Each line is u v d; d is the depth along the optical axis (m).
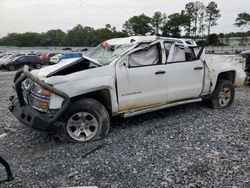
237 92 9.11
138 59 5.19
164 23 94.25
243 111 6.49
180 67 5.63
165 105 5.60
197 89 6.00
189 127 5.36
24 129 5.42
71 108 4.52
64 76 4.46
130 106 5.09
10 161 4.03
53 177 3.58
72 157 4.12
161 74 5.34
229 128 5.29
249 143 4.56
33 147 4.52
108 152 4.27
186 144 4.54
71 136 4.61
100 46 5.90
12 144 4.67
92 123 4.71
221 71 6.43
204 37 81.06
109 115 4.99
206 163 3.87
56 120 4.31
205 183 3.38
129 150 4.33
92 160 4.02
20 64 23.42
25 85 4.83
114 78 4.81
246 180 3.42
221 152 4.22
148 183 3.40
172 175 3.57
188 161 3.94
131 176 3.57
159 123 5.61
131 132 5.12
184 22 87.38
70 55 24.03
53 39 105.25
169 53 5.56
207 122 5.65
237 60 6.98
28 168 3.81
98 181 3.46
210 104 6.67
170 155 4.14
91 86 4.57
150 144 4.55
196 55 6.02
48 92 4.32
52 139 4.84
